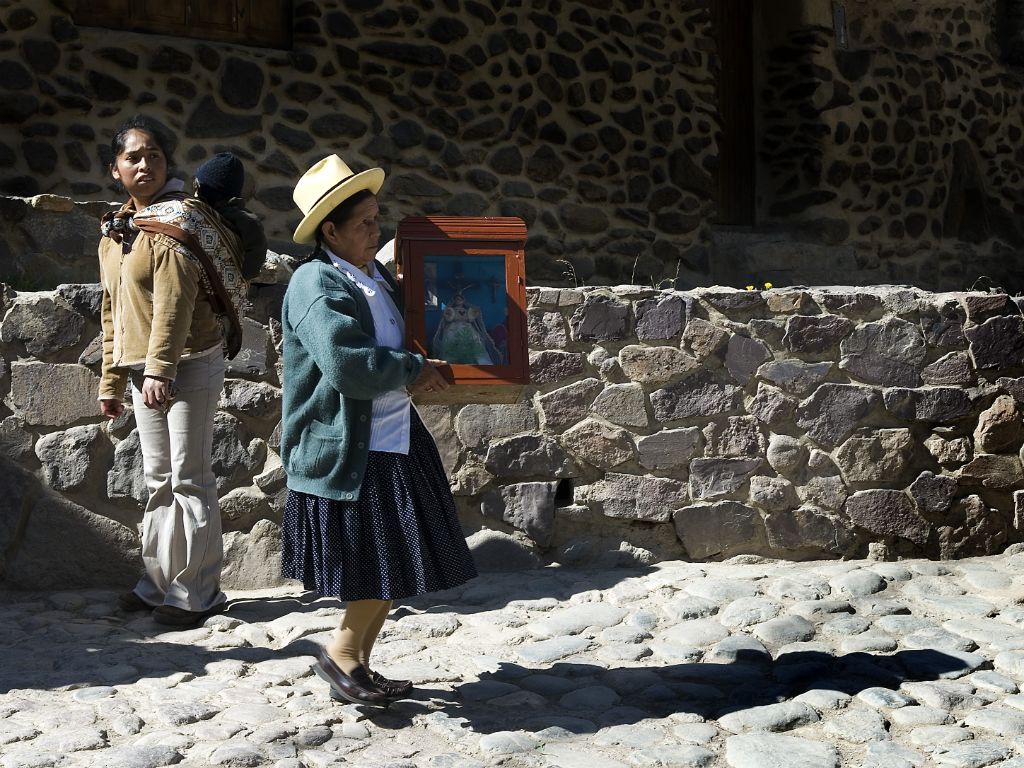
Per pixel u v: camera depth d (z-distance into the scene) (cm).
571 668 365
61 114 653
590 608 424
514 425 482
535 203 805
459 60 771
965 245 1072
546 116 810
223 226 393
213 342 398
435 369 309
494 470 480
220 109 695
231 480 454
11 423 433
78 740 293
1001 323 512
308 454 303
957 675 354
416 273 319
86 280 532
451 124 770
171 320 374
